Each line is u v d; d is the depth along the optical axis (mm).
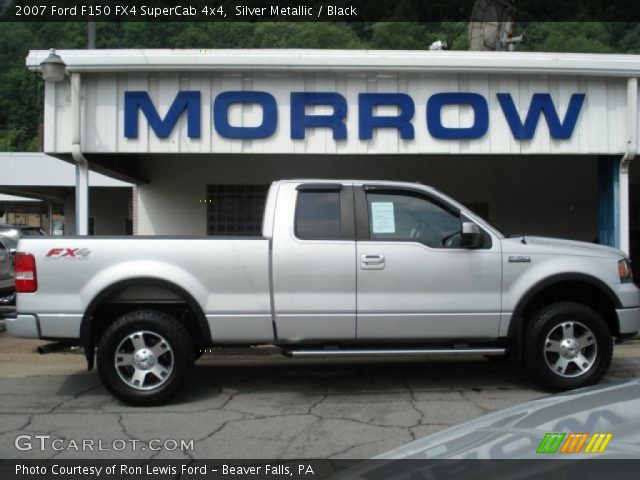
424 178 13586
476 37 12297
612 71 8953
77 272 5336
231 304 5398
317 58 8727
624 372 6586
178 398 5652
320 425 4801
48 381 6406
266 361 7383
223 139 8969
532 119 9070
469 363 7203
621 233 9359
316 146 8984
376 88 9008
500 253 5578
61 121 8828
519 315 5566
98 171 11305
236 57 8695
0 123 58688
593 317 5574
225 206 13375
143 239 5398
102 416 5082
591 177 13805
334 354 5492
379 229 5590
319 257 5430
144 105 8852
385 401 5520
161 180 13297
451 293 5520
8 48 57531
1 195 26656
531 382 6215
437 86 9047
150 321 5293
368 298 5457
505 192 13695
